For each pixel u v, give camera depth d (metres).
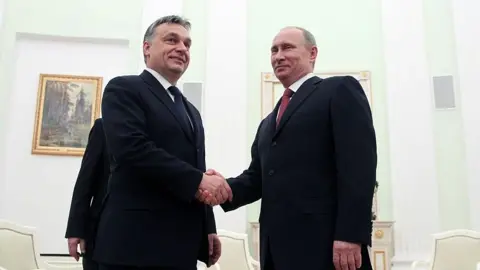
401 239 6.40
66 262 6.36
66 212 6.73
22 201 6.69
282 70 2.48
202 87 7.02
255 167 2.61
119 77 2.23
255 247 6.20
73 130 6.94
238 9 7.23
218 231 5.62
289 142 2.24
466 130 6.59
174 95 2.35
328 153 2.21
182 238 2.06
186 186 2.01
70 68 7.13
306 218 2.10
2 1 7.04
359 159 2.08
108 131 2.07
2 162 6.74
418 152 6.63
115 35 7.19
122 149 2.01
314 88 2.34
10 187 6.71
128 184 2.07
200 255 2.24
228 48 7.09
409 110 6.77
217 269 5.10
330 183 2.17
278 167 2.23
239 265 5.49
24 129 6.88
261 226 2.26
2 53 6.97
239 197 2.50
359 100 2.20
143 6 7.20
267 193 2.25
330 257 2.05
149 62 2.37
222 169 6.70
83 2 7.25
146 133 2.12
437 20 7.08
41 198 6.73
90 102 7.04
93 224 2.90
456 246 5.52
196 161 2.22
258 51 7.27
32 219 6.65
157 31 2.36
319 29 7.29
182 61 2.35
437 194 6.48
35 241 5.12
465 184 6.56
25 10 7.16
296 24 7.31
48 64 7.11
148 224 2.01
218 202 2.06
